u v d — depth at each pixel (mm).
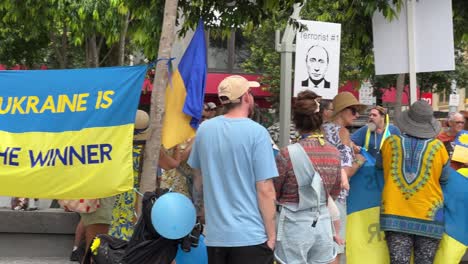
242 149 3619
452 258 5004
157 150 4254
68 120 4531
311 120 4203
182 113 4629
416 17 5758
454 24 6766
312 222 4078
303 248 4074
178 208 3908
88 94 4520
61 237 6707
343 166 4895
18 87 4613
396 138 4754
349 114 5117
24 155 4562
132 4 6375
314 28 6734
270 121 19906
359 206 5289
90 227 5770
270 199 3639
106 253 4324
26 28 10719
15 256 6672
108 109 4477
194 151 3859
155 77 4250
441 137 7551
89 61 12055
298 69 6730
